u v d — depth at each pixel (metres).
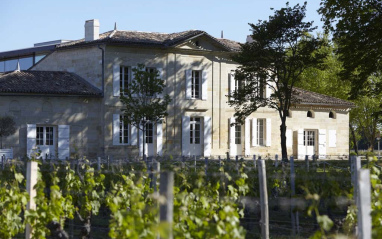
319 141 52.25
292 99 43.75
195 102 46.16
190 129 46.41
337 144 53.44
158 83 40.47
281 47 42.22
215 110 47.03
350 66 34.91
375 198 10.72
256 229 14.55
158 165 12.91
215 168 18.83
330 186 13.49
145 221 9.16
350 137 76.00
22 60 57.00
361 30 33.31
